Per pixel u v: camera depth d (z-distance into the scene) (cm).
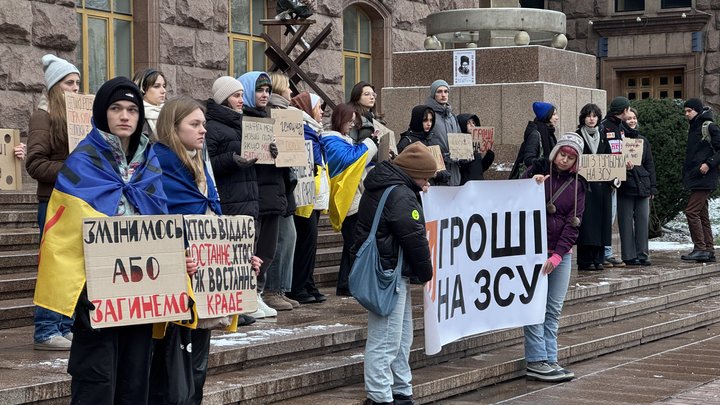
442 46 1620
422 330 944
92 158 537
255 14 1792
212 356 743
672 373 952
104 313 528
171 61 1557
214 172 855
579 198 898
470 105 1392
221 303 595
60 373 663
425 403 802
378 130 1095
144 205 549
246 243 613
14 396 612
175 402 572
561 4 3141
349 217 1073
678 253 1742
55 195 530
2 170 755
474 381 860
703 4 2964
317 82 1858
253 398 714
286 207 951
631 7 3075
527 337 909
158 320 547
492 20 1442
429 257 729
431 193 786
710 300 1410
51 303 523
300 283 1038
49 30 1362
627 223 1500
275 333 838
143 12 1527
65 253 525
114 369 539
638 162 1466
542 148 1298
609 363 1008
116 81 540
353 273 720
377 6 2030
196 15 1596
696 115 1577
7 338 807
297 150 926
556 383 898
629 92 3108
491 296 863
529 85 1359
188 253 573
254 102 913
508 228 872
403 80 1444
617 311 1188
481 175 1253
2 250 1010
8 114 1307
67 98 743
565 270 910
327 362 802
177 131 605
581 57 1469
